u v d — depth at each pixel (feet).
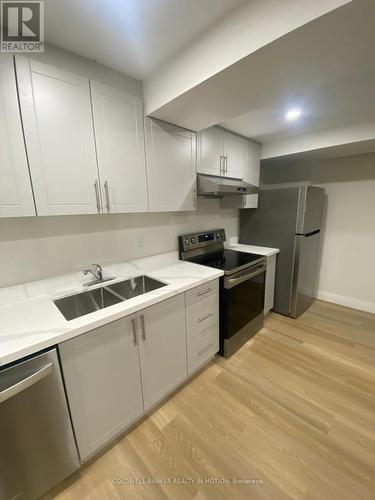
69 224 5.24
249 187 7.36
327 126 7.39
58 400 3.51
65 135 4.08
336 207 10.01
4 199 3.60
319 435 4.62
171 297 5.07
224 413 5.16
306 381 6.04
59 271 5.20
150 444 4.51
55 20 3.42
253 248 9.45
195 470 4.05
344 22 2.71
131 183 5.13
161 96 4.77
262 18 3.11
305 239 8.73
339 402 5.40
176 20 3.53
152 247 6.98
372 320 9.03
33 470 3.40
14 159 3.61
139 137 5.16
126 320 4.26
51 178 4.00
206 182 6.49
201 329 6.06
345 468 4.02
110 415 4.28
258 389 5.80
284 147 8.71
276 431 4.73
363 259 9.64
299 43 3.09
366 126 6.70
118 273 6.15
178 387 5.88
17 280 4.68
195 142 6.48
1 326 3.62
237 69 3.63
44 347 3.25
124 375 4.40
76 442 3.87
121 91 4.76
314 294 11.18
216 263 7.33
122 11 3.31
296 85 4.15
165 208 5.94
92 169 4.48
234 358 6.93
